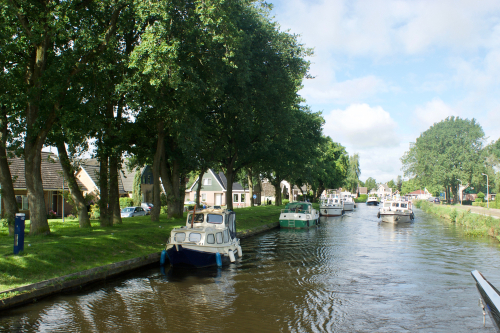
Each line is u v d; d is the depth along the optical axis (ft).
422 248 74.43
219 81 69.10
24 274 38.14
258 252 69.72
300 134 122.42
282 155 119.85
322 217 174.19
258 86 84.89
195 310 35.53
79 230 64.90
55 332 29.55
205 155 98.27
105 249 51.37
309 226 120.37
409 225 128.36
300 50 90.84
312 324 32.22
